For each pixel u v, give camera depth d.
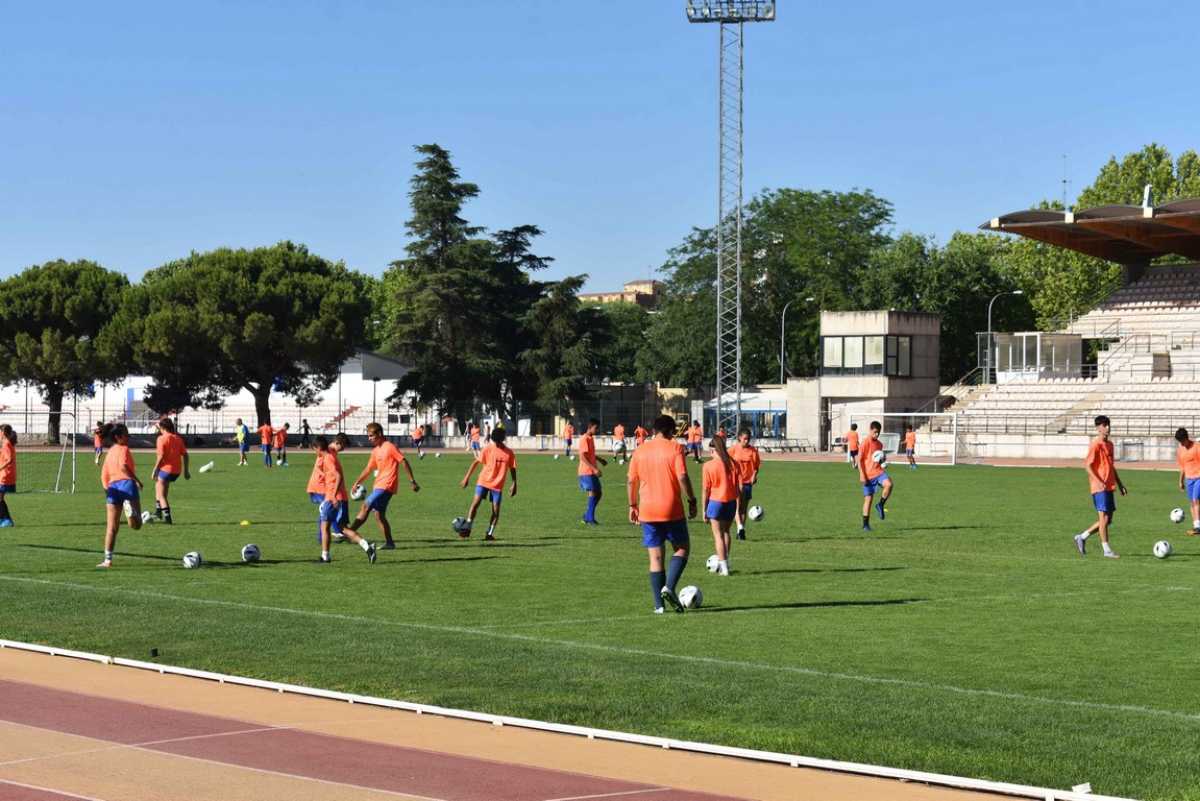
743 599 17.98
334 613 16.50
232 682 12.23
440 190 100.12
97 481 48.91
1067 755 9.39
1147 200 75.12
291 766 9.32
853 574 20.94
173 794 8.61
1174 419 72.50
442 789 8.77
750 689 11.59
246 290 91.25
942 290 107.38
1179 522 31.14
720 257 75.62
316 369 94.56
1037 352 84.75
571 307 98.44
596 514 33.47
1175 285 86.12
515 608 17.03
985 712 10.73
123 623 15.26
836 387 87.38
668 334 114.31
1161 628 15.54
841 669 12.88
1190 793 8.50
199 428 107.12
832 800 8.52
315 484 22.64
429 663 12.85
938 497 40.94
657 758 9.60
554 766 9.37
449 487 44.94
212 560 22.42
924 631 15.27
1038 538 27.36
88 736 10.15
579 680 12.02
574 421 98.81
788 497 40.75
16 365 90.75
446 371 97.06
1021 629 15.41
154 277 133.88
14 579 19.42
